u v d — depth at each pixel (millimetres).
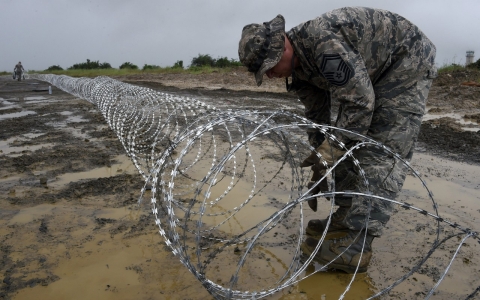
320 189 3303
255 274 3082
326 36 2578
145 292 2887
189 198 4520
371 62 2725
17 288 2938
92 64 46000
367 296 2791
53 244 3553
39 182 5086
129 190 4777
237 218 4035
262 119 2795
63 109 11797
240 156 6047
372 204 2848
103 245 3539
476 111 10109
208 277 3045
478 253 3273
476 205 4164
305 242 3279
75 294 2869
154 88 18312
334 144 2805
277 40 2740
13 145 7098
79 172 5480
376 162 2826
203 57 31344
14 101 14836
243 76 21969
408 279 2957
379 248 3393
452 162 5703
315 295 2824
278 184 4863
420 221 3840
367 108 2584
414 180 4957
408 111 2791
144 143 6410
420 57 2770
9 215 4117
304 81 3270
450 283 2895
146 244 3562
